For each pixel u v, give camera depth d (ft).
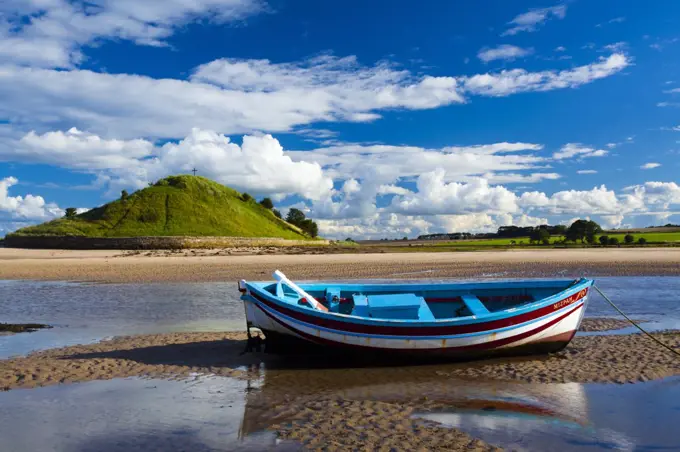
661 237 385.70
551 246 307.58
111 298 74.90
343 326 37.42
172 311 62.95
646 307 64.54
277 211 461.78
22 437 24.90
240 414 27.81
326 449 22.94
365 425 25.91
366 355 37.91
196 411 28.35
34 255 196.54
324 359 40.01
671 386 32.17
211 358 40.24
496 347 38.86
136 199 348.79
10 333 50.55
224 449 23.25
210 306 66.85
